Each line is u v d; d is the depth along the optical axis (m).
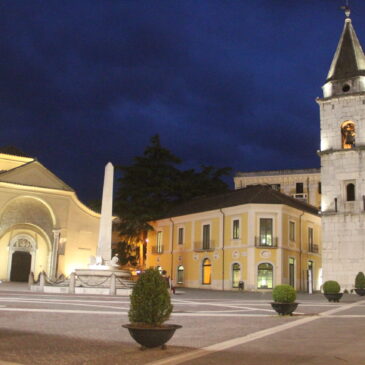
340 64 44.22
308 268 48.56
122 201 57.53
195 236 51.16
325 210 41.56
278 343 10.93
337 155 42.00
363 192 40.59
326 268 40.56
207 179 64.81
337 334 12.55
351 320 16.38
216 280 47.25
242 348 10.22
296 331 13.16
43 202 46.59
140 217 55.69
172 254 53.94
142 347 9.84
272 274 43.84
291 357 9.16
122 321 14.80
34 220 46.62
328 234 41.03
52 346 10.09
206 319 16.25
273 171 71.50
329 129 43.03
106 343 10.61
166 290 10.16
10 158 50.56
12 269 46.34
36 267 47.19
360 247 39.75
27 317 15.38
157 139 63.03
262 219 45.03
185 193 61.91
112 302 22.92
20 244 47.16
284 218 45.41
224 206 47.66
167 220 55.72
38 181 46.62
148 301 9.94
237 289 44.88
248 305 23.45
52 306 19.62
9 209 45.69
